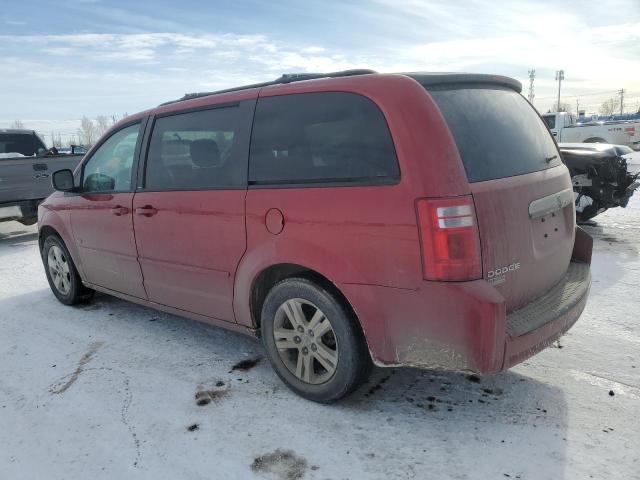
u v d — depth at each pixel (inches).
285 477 102.3
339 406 125.7
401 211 103.6
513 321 110.2
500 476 99.2
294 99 124.3
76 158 376.5
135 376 146.4
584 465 101.1
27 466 110.0
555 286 129.4
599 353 146.9
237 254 132.9
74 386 142.4
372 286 109.1
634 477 97.4
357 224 109.2
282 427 118.4
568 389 128.6
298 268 127.8
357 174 111.0
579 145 327.9
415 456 106.1
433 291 102.0
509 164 116.6
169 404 130.7
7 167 336.5
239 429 118.6
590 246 141.7
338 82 117.6
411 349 107.7
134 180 163.3
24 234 407.2
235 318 140.3
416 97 106.7
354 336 116.4
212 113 141.7
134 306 206.8
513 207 111.2
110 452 112.8
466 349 101.4
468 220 100.5
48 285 245.3
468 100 116.9
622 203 312.3
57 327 187.8
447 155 102.3
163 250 153.8
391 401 126.6
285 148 123.9
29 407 132.8
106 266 180.2
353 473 102.3
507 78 132.9
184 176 147.3
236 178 132.8
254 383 139.2
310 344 124.6
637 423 113.7
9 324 194.1
